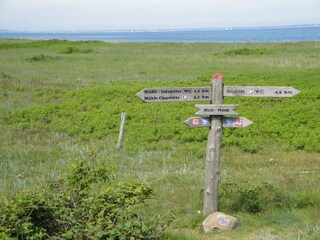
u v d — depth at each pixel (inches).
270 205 339.0
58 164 510.3
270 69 1288.1
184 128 668.1
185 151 573.3
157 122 724.0
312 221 307.3
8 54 1993.1
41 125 727.1
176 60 1620.3
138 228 246.8
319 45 2181.3
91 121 729.0
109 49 2223.2
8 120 757.9
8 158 548.4
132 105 828.0
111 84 1050.1
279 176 443.8
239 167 502.9
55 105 836.6
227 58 1637.6
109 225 238.5
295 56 1615.4
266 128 652.1
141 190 265.7
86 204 257.9
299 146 585.3
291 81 986.1
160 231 283.1
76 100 892.6
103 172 284.8
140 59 1685.5
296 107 743.7
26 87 1031.0
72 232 237.5
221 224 299.9
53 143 636.7
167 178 438.9
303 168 495.5
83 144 627.5
